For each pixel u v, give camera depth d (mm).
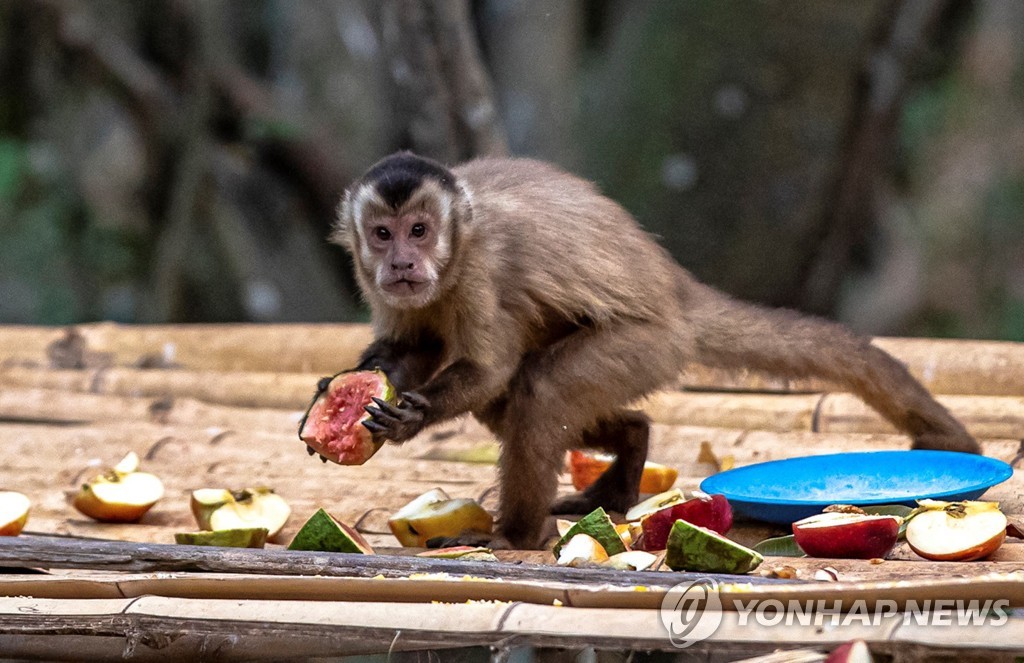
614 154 22438
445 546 9227
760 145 21625
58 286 25703
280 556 7895
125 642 7484
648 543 8516
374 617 6879
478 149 19562
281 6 26688
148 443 12391
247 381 14328
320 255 25156
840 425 11922
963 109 30344
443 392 9445
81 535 9820
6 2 23281
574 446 10016
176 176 24328
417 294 9656
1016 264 30297
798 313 10609
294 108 25297
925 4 21172
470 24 22484
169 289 24281
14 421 14281
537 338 10195
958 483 9328
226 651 7395
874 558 8102
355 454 8859
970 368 12398
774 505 8992
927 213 30547
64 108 25609
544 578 7383
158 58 23859
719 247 22062
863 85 21375
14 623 7336
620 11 25016
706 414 12453
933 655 6016
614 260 10016
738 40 21422
